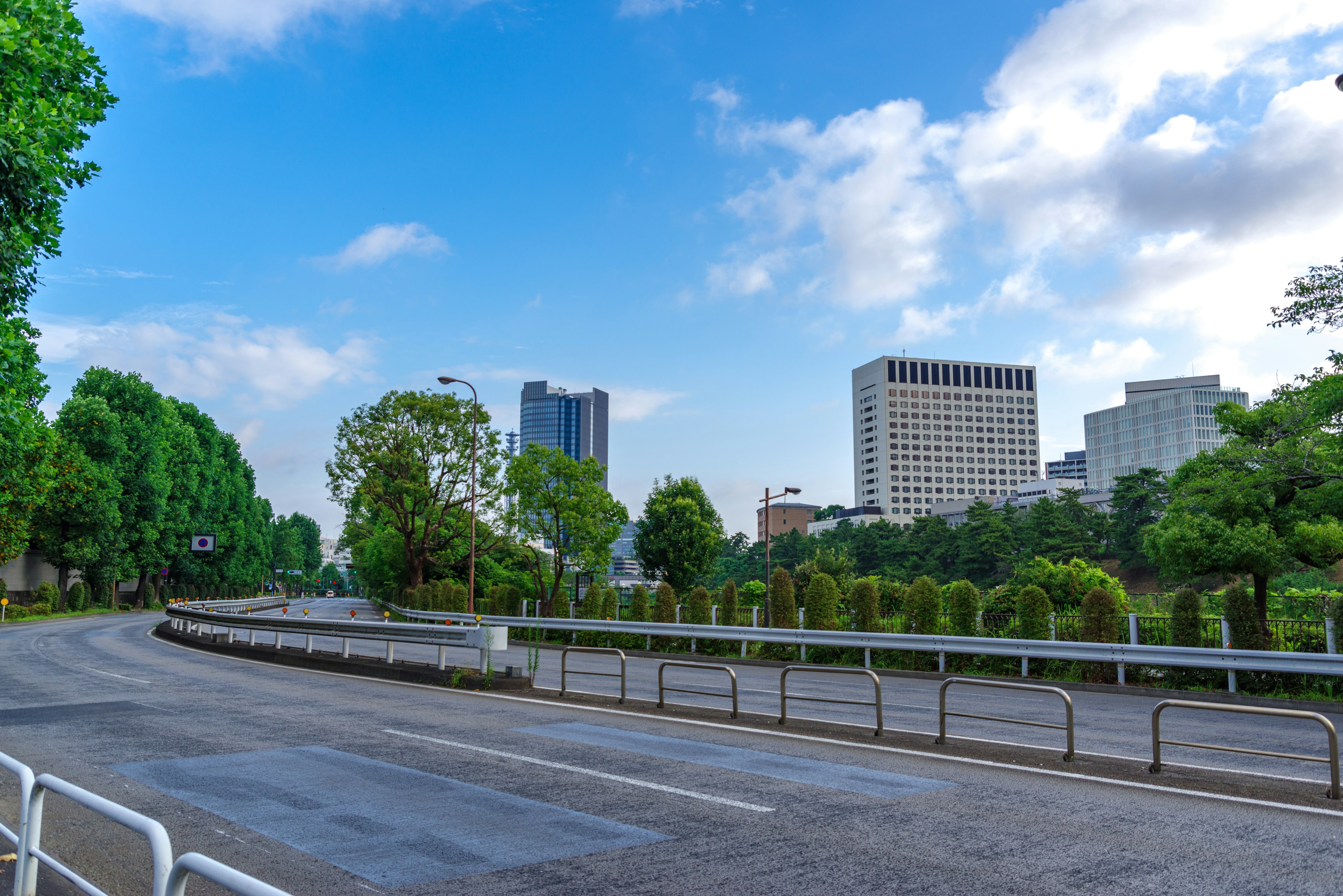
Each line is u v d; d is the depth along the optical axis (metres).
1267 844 5.77
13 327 12.98
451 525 54.28
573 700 13.28
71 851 5.77
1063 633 19.20
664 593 28.78
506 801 6.90
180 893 2.91
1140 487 80.50
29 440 18.64
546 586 51.25
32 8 9.78
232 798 7.00
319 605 94.88
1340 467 22.22
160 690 14.63
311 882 5.02
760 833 5.98
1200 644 16.77
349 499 51.16
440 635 15.71
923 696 15.20
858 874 5.12
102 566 58.34
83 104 10.83
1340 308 17.72
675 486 48.34
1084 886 4.94
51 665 19.52
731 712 11.69
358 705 12.74
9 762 4.30
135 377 61.59
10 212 10.11
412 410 50.19
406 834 5.98
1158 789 7.37
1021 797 7.06
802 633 21.41
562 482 39.53
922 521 98.25
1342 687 14.38
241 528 82.06
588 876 5.10
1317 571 58.97
